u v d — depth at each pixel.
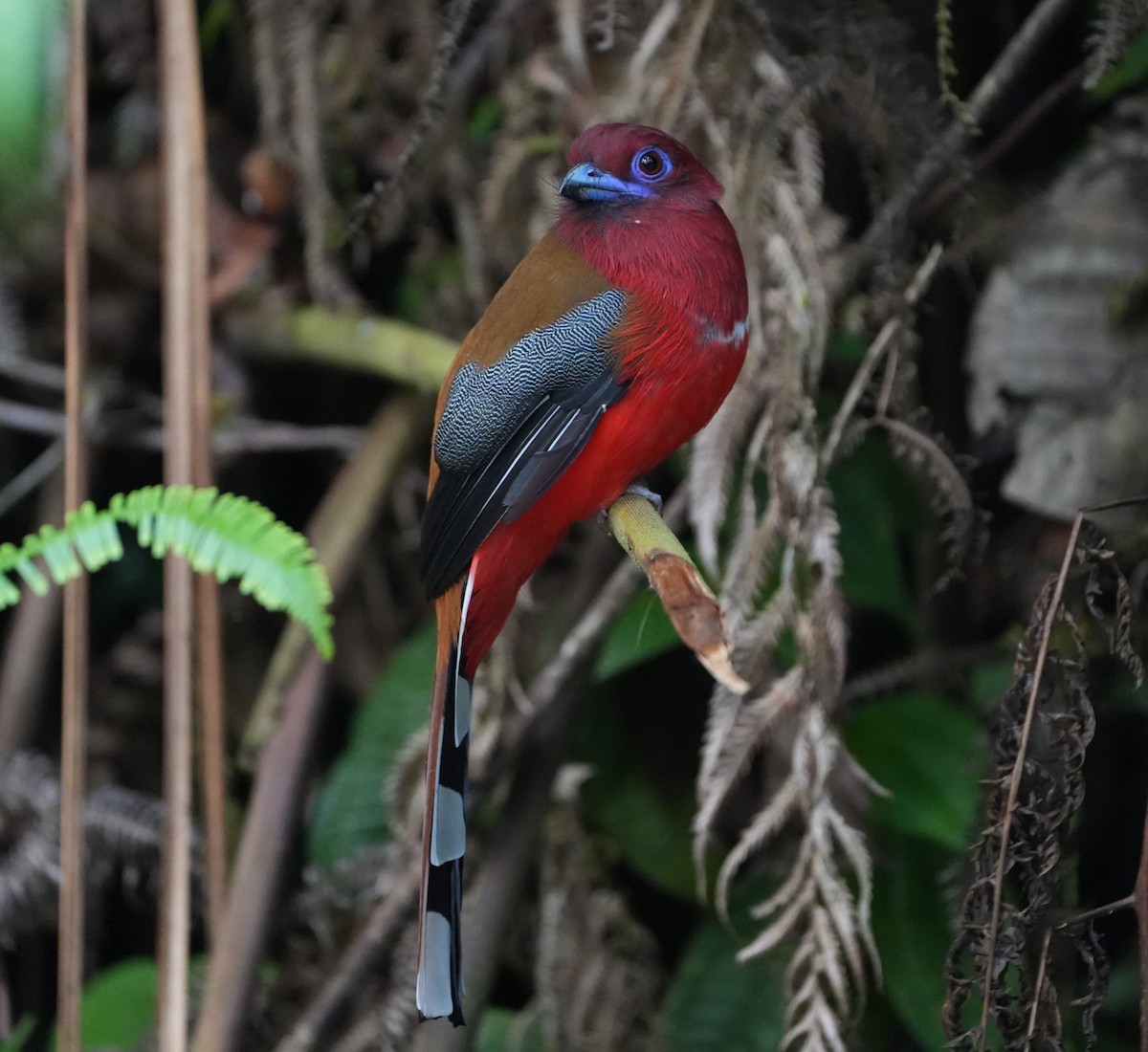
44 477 8.79
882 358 6.67
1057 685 5.86
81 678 5.75
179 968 5.55
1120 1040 6.83
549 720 6.93
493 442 5.67
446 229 8.67
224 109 8.70
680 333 5.57
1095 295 6.68
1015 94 7.63
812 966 5.73
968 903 4.89
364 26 8.15
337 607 8.19
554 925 7.38
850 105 6.69
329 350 8.18
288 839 6.90
